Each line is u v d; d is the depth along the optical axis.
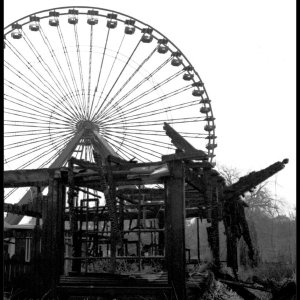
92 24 24.53
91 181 11.51
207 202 13.32
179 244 10.21
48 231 10.98
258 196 35.59
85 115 24.45
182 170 10.55
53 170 11.24
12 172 11.34
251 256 17.58
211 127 25.94
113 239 10.72
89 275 11.18
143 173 10.80
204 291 11.56
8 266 11.71
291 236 26.47
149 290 10.00
